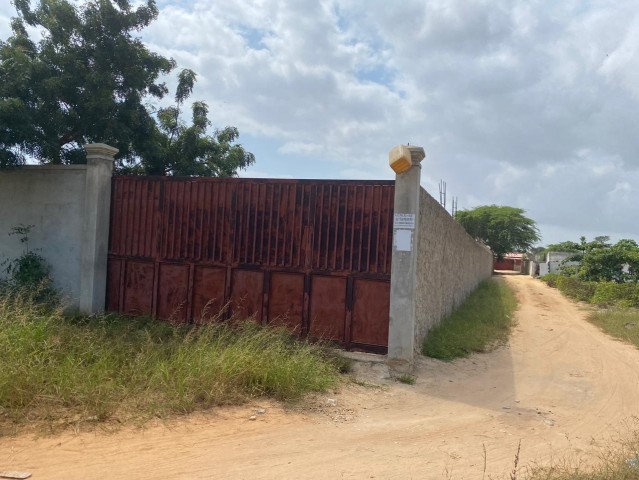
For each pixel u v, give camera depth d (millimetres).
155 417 5312
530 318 16688
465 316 14234
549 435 5914
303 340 8602
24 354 5789
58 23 11406
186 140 14289
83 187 9883
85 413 5094
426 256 9617
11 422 4855
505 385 8078
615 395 7844
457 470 4637
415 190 8016
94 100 11078
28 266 9828
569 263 40000
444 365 8820
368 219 8438
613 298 21688
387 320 8297
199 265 9344
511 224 53125
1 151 9648
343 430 5539
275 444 4965
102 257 9805
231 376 6164
